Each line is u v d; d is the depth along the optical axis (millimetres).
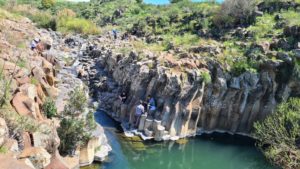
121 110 24656
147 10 58875
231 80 24547
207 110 24562
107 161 17922
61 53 33938
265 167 20547
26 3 70000
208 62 25281
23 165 9781
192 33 36594
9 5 53312
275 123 19500
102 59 33812
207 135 24453
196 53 27734
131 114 23859
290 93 23938
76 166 15078
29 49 23062
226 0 35312
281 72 24078
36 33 32938
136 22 48219
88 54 37406
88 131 16828
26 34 28062
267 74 24344
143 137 22125
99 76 30984
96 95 28594
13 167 9516
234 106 24609
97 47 37156
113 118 25016
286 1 34219
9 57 18078
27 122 12945
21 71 16453
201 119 24656
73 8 70125
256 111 24484
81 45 40594
